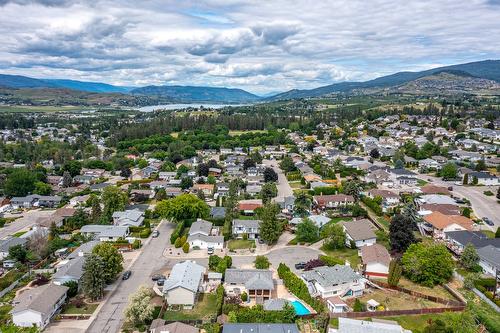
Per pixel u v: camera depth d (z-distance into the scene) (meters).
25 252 88.44
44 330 63.56
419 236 101.56
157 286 77.50
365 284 77.19
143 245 99.38
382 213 117.69
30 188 143.00
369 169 170.00
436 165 175.50
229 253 94.19
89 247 91.62
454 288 74.25
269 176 160.62
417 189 140.12
